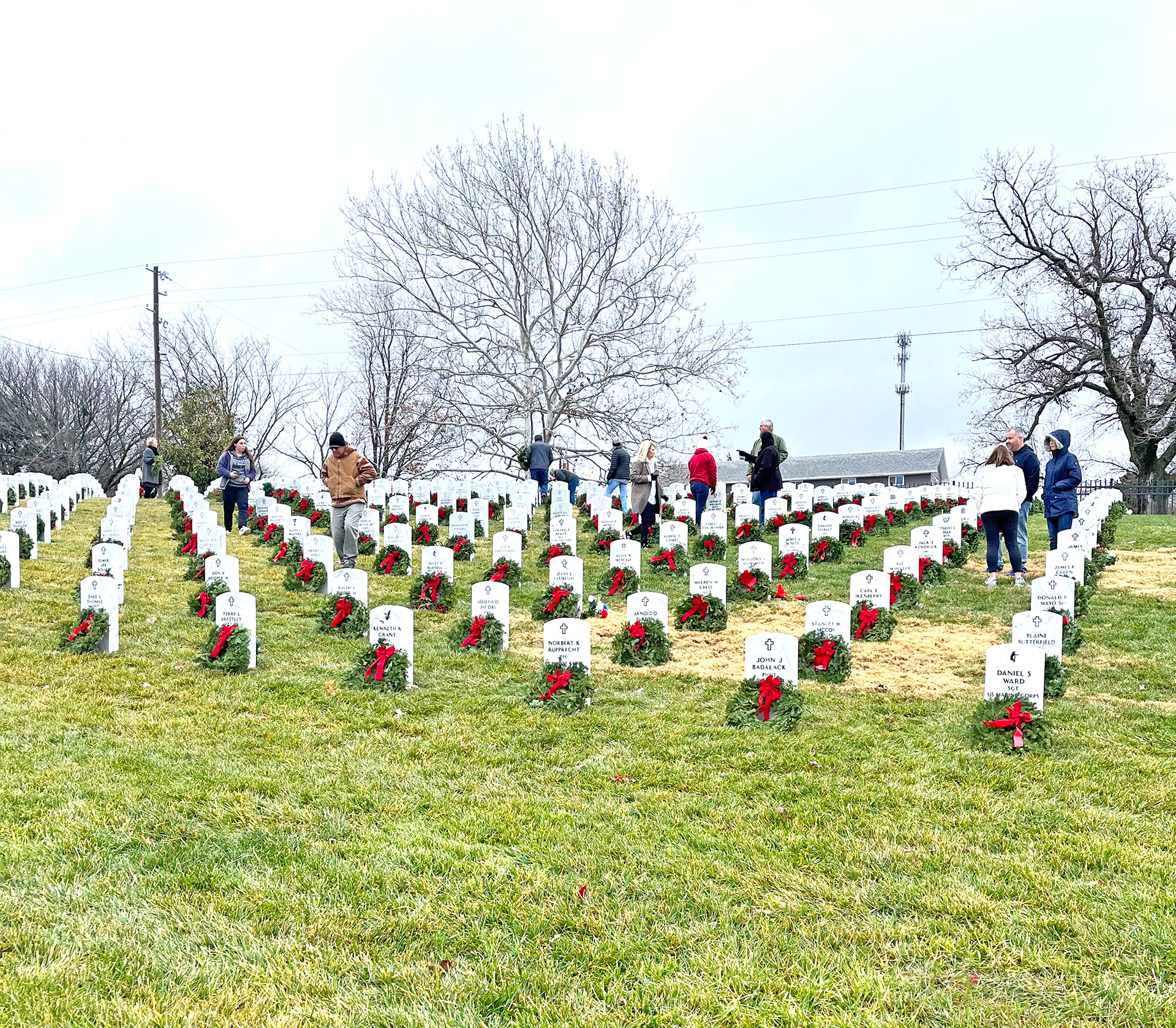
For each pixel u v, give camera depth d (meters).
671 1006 4.00
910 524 19.34
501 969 4.27
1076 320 36.84
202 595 11.32
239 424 56.56
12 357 56.44
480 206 38.59
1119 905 4.74
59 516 19.02
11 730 7.26
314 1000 4.02
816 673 9.17
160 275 43.00
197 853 5.33
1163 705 8.08
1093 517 15.33
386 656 8.80
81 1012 3.86
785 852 5.40
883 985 4.11
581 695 8.27
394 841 5.54
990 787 6.33
